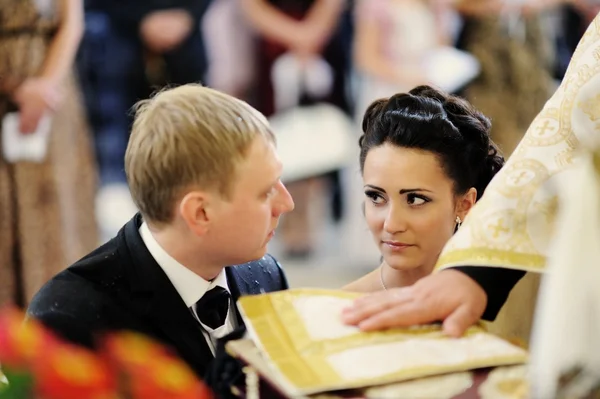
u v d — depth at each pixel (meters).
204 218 1.90
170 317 1.97
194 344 1.98
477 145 2.27
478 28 5.32
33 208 4.30
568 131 2.02
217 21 6.64
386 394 1.49
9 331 1.32
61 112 4.41
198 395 1.39
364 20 5.79
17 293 4.31
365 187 2.27
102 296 1.97
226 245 1.94
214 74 6.66
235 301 2.15
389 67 5.73
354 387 1.50
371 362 1.56
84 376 1.28
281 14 6.46
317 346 1.62
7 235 4.26
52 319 1.91
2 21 4.18
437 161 2.19
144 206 1.96
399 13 5.67
